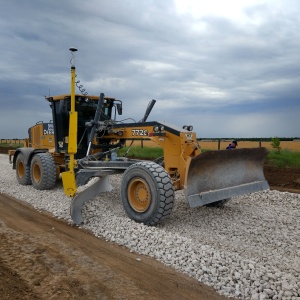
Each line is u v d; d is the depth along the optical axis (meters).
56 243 5.67
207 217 7.26
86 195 7.11
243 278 4.25
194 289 4.20
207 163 6.63
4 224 6.74
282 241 5.89
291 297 3.84
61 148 10.73
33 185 10.66
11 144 42.41
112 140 8.82
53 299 3.85
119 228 6.20
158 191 6.32
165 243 5.39
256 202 8.63
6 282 4.14
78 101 10.17
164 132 7.27
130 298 3.93
